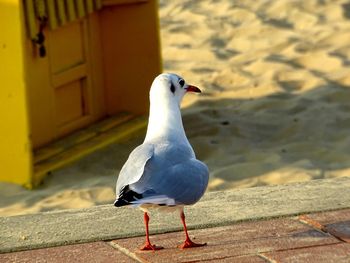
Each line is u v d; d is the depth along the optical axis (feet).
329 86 46.80
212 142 40.86
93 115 43.14
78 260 22.29
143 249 22.58
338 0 60.08
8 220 25.02
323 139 40.63
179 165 21.43
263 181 36.17
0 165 36.86
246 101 45.80
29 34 38.45
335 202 25.61
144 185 20.81
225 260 21.83
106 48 44.16
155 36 43.78
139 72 44.21
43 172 37.06
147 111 44.27
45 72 39.81
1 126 36.55
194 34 56.65
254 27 57.00
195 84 48.49
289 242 22.89
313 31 55.57
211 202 25.88
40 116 39.58
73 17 40.96
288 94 46.21
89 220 24.80
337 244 22.71
